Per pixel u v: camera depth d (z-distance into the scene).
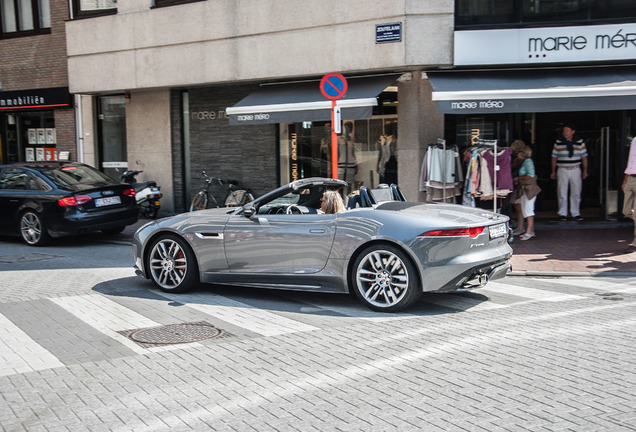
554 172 12.89
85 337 5.80
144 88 15.52
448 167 11.39
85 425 3.84
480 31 11.68
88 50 15.84
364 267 6.74
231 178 15.52
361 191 7.19
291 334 5.82
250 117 12.82
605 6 11.71
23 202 11.84
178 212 16.38
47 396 4.34
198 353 5.27
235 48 13.79
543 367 4.76
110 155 17.75
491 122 12.91
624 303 6.95
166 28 14.65
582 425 3.69
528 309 6.72
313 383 4.50
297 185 7.35
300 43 12.99
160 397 4.28
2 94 18.84
